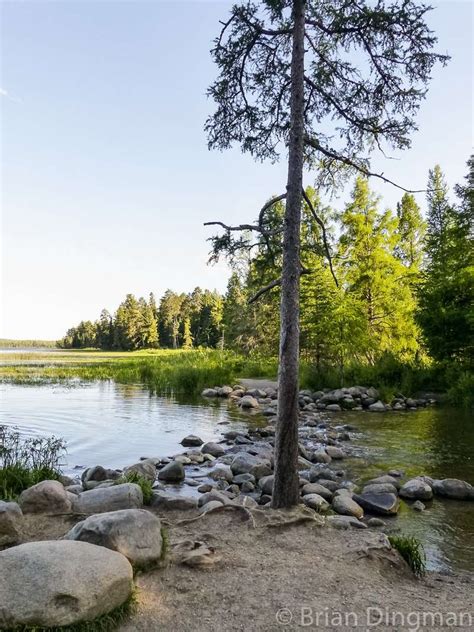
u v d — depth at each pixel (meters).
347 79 8.12
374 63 7.85
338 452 11.45
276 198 7.43
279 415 6.78
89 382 32.34
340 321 22.89
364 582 4.62
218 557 4.87
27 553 3.60
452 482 8.66
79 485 7.93
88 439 13.32
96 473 8.79
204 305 90.00
